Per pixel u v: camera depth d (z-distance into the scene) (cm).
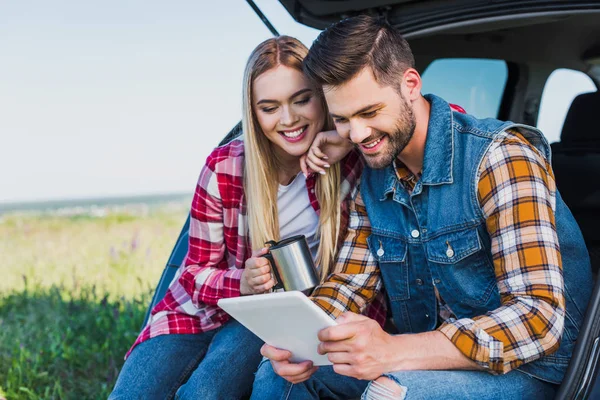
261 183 226
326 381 212
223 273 229
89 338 405
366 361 176
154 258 673
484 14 224
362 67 185
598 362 181
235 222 235
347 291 215
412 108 197
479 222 193
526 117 309
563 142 295
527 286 180
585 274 199
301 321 177
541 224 182
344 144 218
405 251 209
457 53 295
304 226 234
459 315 204
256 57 218
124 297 458
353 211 223
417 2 235
